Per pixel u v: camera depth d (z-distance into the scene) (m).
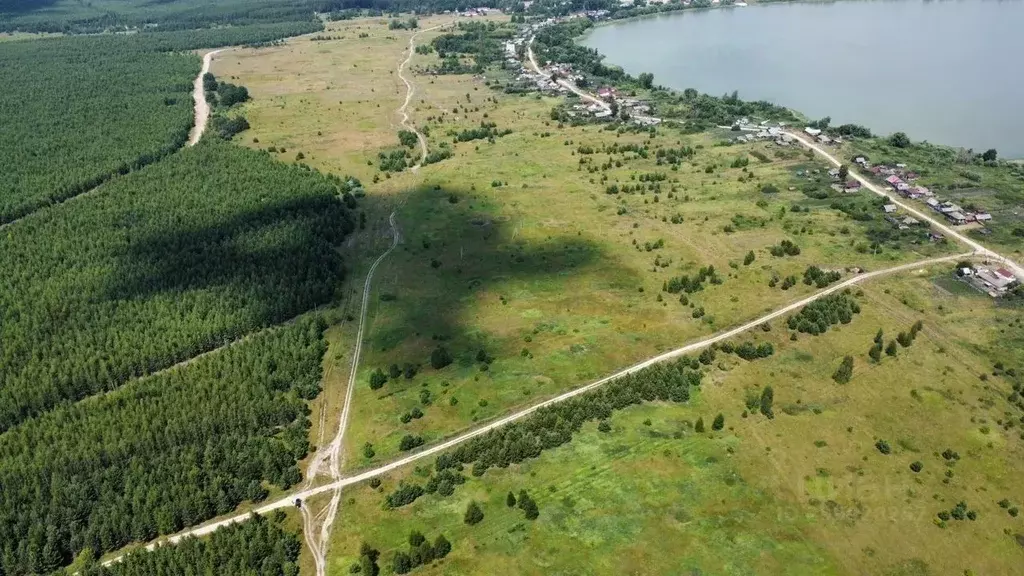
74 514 113.62
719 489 118.00
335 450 130.50
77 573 106.12
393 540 110.88
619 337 159.88
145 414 133.75
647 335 160.38
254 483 119.75
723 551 107.19
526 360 152.88
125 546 112.19
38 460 123.44
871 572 104.44
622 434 129.88
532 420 131.75
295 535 112.12
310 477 124.31
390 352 159.12
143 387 142.12
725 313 167.50
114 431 128.88
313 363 153.00
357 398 144.50
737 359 151.12
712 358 150.38
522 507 113.94
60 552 109.88
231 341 162.25
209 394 140.00
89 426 130.62
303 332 163.12
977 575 104.19
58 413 135.25
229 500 117.56
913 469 121.69
